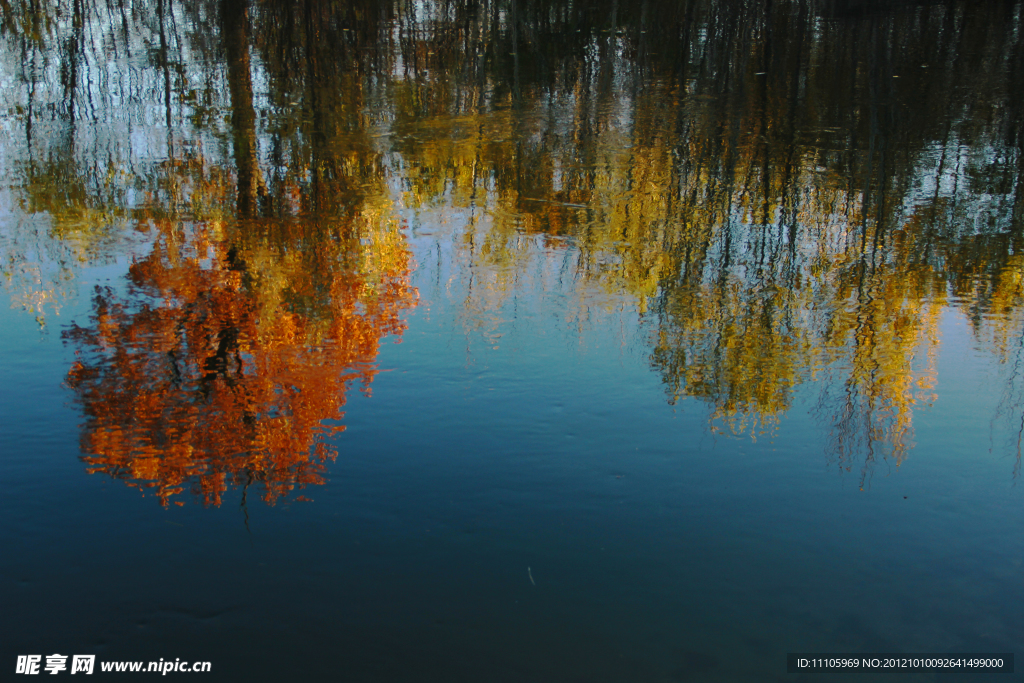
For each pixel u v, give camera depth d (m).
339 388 5.06
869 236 8.34
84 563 3.46
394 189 9.56
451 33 14.88
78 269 7.15
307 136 11.12
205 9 15.32
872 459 4.41
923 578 3.51
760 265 7.70
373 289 6.84
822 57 14.23
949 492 4.12
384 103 12.30
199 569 3.44
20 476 4.07
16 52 13.23
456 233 8.30
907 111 12.04
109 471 4.13
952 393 5.23
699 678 2.94
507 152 10.80
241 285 6.85
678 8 15.88
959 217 8.82
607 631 3.18
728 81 13.45
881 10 16.03
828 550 3.68
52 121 11.20
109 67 13.05
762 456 4.43
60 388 5.04
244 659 2.98
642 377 5.30
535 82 13.18
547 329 6.07
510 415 4.75
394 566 3.48
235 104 12.16
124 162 10.00
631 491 4.05
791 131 11.41
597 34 14.93
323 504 3.88
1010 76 13.11
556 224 8.66
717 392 5.16
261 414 4.72
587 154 10.74
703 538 3.73
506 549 3.61
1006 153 10.61
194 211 8.73
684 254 7.89
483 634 3.14
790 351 5.86
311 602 3.27
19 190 9.14
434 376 5.23
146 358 5.42
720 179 9.99
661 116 12.03
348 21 15.19
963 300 6.98
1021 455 4.45
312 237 8.07
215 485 4.04
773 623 3.25
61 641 3.04
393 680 2.91
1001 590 3.45
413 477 4.11
